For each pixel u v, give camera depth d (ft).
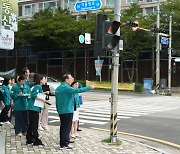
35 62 164.04
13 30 24.89
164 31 113.60
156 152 26.91
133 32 116.16
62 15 139.13
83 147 27.53
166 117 50.57
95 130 39.29
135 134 36.73
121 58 128.47
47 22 137.39
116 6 29.14
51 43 146.00
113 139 29.53
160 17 120.26
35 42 147.84
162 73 128.77
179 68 125.80
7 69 177.06
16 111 30.89
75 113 31.30
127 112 57.47
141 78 131.75
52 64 156.97
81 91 25.58
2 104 38.01
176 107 68.54
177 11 117.60
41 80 27.17
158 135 35.99
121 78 135.85
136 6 126.21
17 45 158.51
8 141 28.32
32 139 27.27
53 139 30.32
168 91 110.32
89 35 105.91
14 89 30.60
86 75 144.25
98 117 50.67
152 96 102.06
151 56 129.08
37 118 27.07
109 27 27.14
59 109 26.11
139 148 28.17
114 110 29.35
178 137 34.81
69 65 150.92
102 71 141.28
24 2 183.11
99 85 128.77
